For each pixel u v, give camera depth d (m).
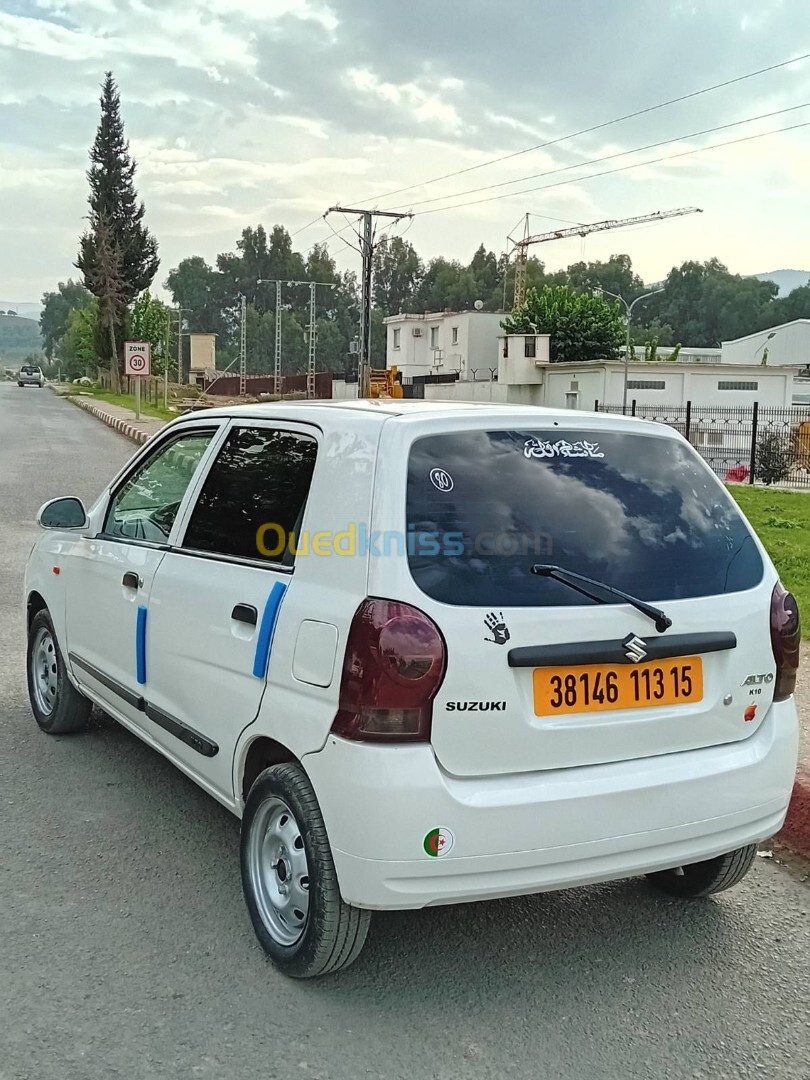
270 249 155.12
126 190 72.12
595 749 3.07
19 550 10.70
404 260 152.75
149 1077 2.77
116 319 71.69
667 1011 3.19
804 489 23.69
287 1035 2.98
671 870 3.98
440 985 3.28
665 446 3.62
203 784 3.82
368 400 3.95
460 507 3.07
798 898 4.04
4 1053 2.85
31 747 5.30
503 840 2.90
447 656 2.86
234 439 4.02
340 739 2.90
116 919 3.60
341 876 2.93
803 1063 2.96
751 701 3.38
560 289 56.62
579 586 3.07
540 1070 2.88
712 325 132.75
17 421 35.12
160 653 4.04
